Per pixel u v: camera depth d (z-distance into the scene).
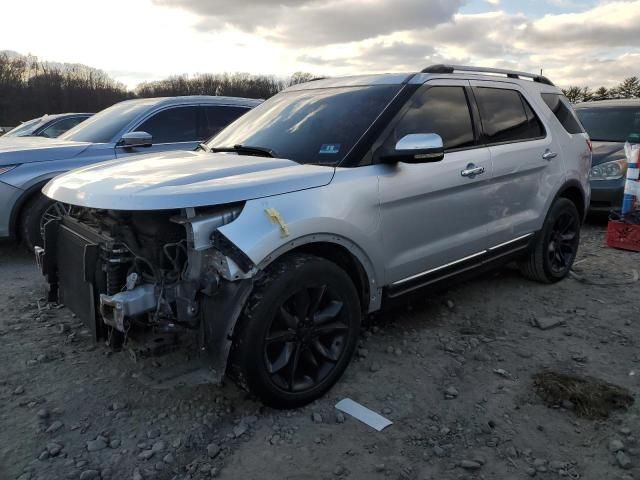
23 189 5.73
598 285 5.16
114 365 3.55
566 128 5.19
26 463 2.61
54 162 5.97
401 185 3.45
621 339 4.00
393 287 3.57
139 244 2.92
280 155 3.53
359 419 2.98
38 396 3.18
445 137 3.88
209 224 2.73
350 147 3.39
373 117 3.56
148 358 2.95
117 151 6.46
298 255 3.01
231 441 2.80
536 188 4.69
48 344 3.84
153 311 2.85
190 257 2.79
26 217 5.83
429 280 3.82
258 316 2.78
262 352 2.83
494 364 3.62
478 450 2.74
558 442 2.80
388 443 2.79
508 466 2.62
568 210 5.09
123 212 2.96
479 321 4.31
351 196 3.19
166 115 7.01
